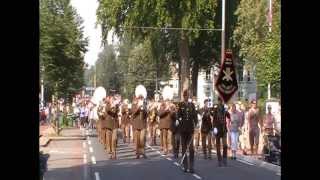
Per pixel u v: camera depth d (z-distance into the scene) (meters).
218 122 25.53
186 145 23.16
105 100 31.88
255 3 48.66
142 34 63.12
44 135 49.97
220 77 27.34
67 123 75.19
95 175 22.20
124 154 32.22
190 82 68.81
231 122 28.88
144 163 27.08
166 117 32.66
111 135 29.34
